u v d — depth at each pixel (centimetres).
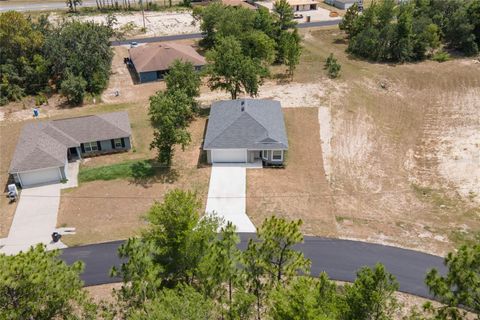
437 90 6044
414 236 3312
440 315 1800
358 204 3709
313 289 1767
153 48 6569
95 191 3850
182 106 4091
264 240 2320
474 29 7238
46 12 9838
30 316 1819
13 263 1728
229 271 2167
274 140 4156
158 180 3991
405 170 4250
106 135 4438
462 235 3319
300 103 5509
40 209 3625
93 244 3222
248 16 7219
